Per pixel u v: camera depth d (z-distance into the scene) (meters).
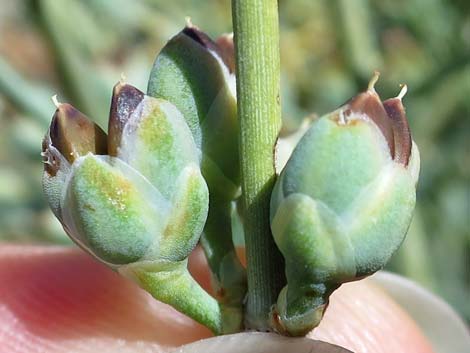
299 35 0.12
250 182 0.05
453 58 0.11
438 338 0.08
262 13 0.05
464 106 0.11
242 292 0.05
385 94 0.11
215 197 0.05
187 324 0.07
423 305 0.08
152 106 0.05
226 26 0.12
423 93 0.11
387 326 0.07
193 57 0.05
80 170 0.05
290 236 0.05
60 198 0.05
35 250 0.08
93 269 0.08
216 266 0.05
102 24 0.12
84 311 0.07
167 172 0.05
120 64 0.12
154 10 0.12
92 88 0.10
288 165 0.05
